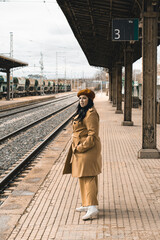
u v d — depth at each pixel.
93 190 4.48
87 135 4.51
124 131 14.81
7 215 4.71
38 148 11.13
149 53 8.72
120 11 14.11
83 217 4.41
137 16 12.20
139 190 5.78
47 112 29.58
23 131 16.56
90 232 4.03
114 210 4.79
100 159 4.64
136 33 10.51
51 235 3.98
